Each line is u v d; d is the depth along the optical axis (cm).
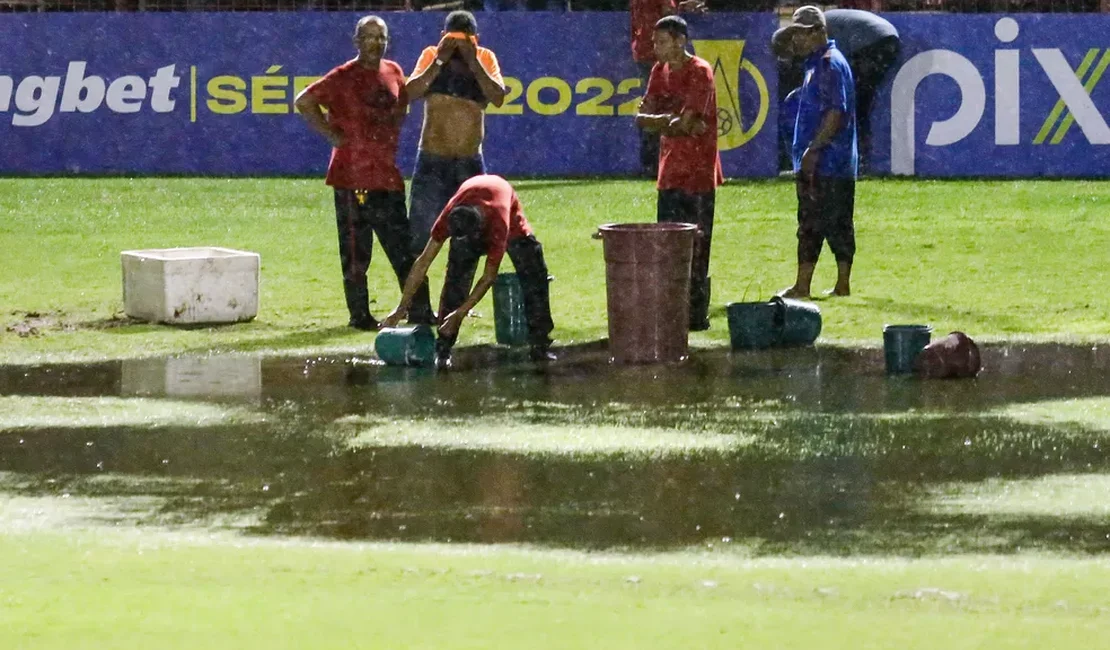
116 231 5450
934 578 1803
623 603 1655
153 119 6906
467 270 3425
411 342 3388
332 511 2206
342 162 3803
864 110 6819
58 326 3878
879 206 5978
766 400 3031
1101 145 6838
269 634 1532
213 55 6881
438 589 1722
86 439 2694
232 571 1817
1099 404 2964
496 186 3447
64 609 1622
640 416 2884
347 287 3841
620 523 2134
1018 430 2748
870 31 6681
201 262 3906
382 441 2675
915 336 3294
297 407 2969
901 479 2397
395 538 2052
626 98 6781
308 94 3769
